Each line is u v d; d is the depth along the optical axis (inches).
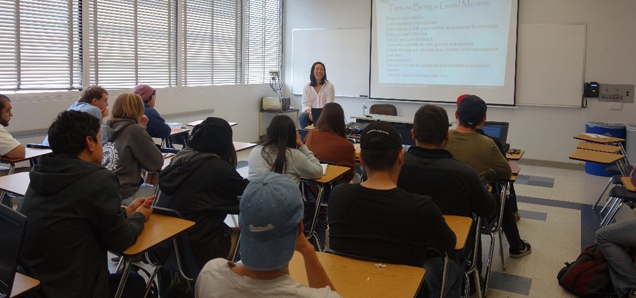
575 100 247.6
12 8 164.1
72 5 184.7
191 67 249.9
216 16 264.4
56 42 180.2
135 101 119.2
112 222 67.1
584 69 243.9
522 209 178.9
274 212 39.2
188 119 248.5
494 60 260.5
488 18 258.5
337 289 57.5
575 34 242.8
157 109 228.1
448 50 270.8
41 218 63.9
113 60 204.4
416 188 86.7
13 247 54.1
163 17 229.5
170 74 237.1
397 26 281.7
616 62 237.8
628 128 228.2
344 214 66.4
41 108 174.7
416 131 88.3
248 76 295.7
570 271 114.1
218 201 86.0
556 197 195.6
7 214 56.5
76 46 188.1
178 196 85.2
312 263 48.5
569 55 245.4
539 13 248.8
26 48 169.9
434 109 87.5
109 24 201.0
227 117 277.4
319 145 129.9
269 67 314.2
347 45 299.3
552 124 254.5
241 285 41.2
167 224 79.5
